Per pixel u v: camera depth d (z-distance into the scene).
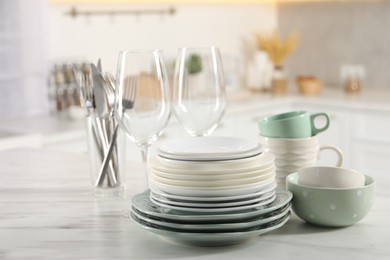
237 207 1.15
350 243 1.16
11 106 3.35
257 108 3.85
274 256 1.11
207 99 1.43
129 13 3.93
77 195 1.52
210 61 1.43
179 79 1.43
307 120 1.42
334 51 4.54
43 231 1.27
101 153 1.48
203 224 1.13
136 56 1.32
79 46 3.71
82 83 1.45
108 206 1.43
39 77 3.42
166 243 1.19
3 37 3.29
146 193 1.31
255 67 4.37
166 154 1.19
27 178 1.70
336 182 1.25
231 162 1.16
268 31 4.77
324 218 1.23
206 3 4.36
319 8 4.57
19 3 3.32
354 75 4.20
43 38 3.41
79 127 3.07
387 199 1.45
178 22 4.21
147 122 1.33
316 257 1.10
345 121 3.79
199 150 1.22
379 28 4.30
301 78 4.21
